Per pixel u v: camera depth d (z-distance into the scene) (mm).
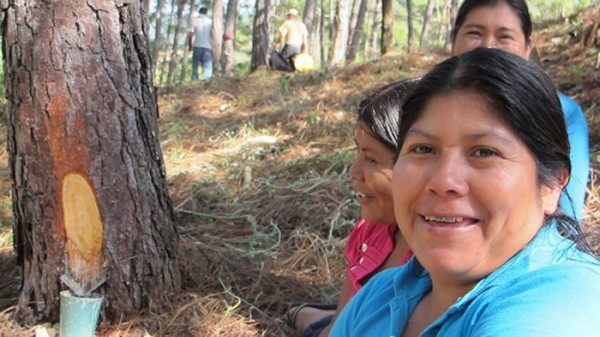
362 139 2230
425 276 1565
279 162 5512
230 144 6336
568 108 2479
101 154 2896
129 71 2984
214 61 17406
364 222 2500
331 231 4043
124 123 2947
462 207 1254
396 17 30375
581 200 2348
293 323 3066
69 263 2936
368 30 28531
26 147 2879
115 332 2971
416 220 1336
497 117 1241
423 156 1314
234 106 8070
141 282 3055
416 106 1318
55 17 2805
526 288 1208
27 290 3027
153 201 3088
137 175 3010
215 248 3771
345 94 7879
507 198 1239
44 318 3006
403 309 1535
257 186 4906
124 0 2932
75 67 2824
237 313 3129
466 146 1258
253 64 14031
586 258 1271
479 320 1237
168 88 9445
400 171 1342
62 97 2818
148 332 2973
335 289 3463
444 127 1265
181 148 6238
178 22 21219
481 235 1267
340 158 5285
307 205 4449
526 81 1241
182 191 4879
